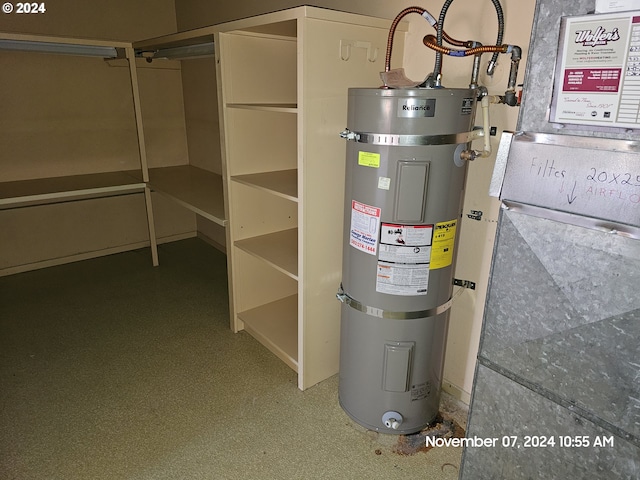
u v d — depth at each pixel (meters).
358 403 1.78
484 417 1.29
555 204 1.00
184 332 2.53
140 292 3.02
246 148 2.26
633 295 0.92
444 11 1.41
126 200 3.67
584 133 0.95
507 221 1.11
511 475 1.26
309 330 1.97
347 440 1.76
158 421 1.85
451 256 1.57
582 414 1.06
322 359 2.07
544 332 1.09
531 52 1.00
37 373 2.15
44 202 3.31
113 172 3.51
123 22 3.35
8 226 3.21
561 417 1.11
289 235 2.47
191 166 3.81
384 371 1.66
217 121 3.38
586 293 0.99
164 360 2.26
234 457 1.68
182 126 3.81
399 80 1.55
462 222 1.79
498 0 1.43
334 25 1.62
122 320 2.65
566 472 1.13
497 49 1.42
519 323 1.14
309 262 1.87
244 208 2.35
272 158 2.38
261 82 2.21
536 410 1.16
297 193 1.88
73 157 3.35
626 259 0.91
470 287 1.79
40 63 3.07
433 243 1.50
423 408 1.77
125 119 3.52
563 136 0.97
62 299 2.90
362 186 1.51
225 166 2.21
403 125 1.37
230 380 2.12
